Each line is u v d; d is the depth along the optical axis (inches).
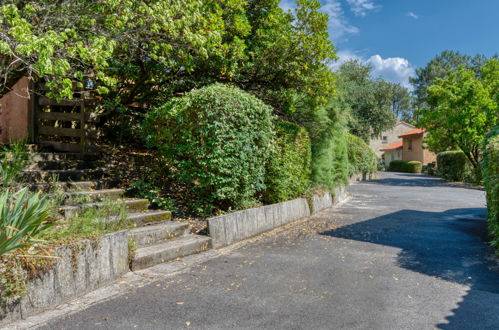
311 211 404.5
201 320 130.4
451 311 141.3
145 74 370.3
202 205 295.6
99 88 225.6
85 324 125.5
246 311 138.8
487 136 330.0
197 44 275.9
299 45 408.8
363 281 177.0
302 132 393.7
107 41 236.8
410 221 365.1
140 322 128.0
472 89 884.6
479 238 283.9
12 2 206.5
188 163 288.5
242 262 208.8
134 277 176.6
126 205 252.8
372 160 1145.4
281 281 175.2
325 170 473.1
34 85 324.8
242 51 370.3
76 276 149.7
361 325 127.6
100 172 304.2
